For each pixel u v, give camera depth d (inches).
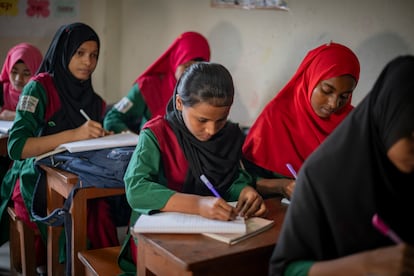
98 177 73.3
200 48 108.8
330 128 73.3
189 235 50.4
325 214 42.9
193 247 47.4
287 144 74.3
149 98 112.3
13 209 92.8
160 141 61.2
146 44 131.5
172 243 48.2
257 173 76.7
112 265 65.1
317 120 73.2
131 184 58.2
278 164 74.2
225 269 47.7
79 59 92.7
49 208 84.0
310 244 43.2
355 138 41.9
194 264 44.0
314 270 41.6
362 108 42.3
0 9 129.6
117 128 106.1
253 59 104.8
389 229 39.3
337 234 42.3
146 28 130.6
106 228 88.4
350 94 71.7
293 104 75.7
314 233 42.9
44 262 96.0
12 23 131.3
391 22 80.6
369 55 84.7
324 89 69.9
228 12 108.7
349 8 86.4
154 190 56.5
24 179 87.0
